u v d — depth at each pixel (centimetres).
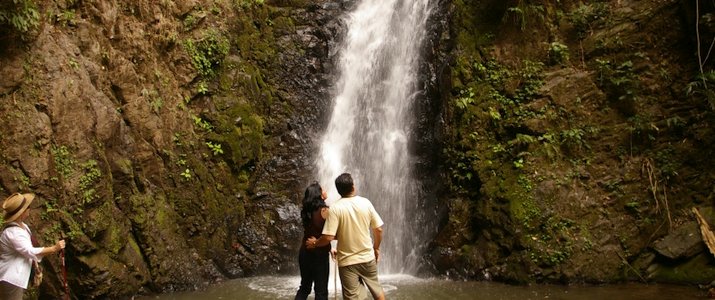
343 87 1405
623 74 1073
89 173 904
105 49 1017
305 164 1277
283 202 1215
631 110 1054
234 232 1155
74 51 945
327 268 661
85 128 920
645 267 950
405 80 1292
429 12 1295
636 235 979
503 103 1121
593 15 1132
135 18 1090
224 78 1238
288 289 986
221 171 1168
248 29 1339
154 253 996
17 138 834
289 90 1346
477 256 1028
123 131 1002
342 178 651
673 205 986
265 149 1261
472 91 1142
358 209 641
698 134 1004
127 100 1034
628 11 1110
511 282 973
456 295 898
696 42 1034
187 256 1052
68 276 871
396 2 1384
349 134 1343
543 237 982
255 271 1127
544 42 1148
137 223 981
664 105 1045
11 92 848
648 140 1033
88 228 887
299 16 1443
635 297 843
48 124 871
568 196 1011
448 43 1231
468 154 1100
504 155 1076
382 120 1302
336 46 1431
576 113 1077
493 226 1027
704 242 921
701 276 899
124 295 932
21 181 828
